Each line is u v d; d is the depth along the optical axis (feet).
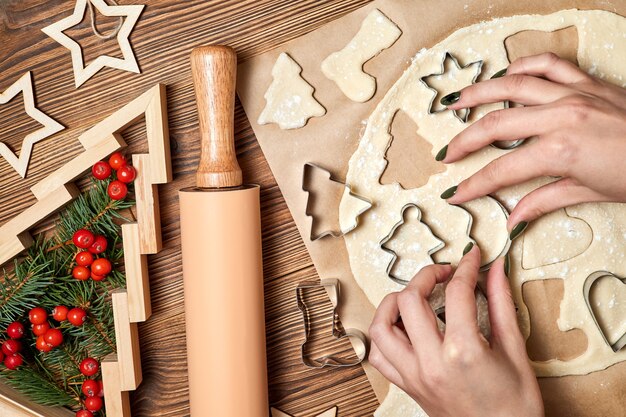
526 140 1.57
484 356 1.29
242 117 1.64
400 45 1.60
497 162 1.46
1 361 1.64
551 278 1.62
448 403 1.33
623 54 1.59
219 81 1.47
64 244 1.64
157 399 1.72
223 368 1.50
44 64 1.64
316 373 1.72
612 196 1.42
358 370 1.72
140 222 1.58
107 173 1.58
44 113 1.65
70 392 1.71
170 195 1.67
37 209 1.60
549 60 1.47
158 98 1.56
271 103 1.61
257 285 1.52
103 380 1.60
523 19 1.59
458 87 1.60
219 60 1.46
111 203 1.62
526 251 1.62
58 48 1.63
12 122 1.66
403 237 1.63
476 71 1.59
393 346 1.40
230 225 1.46
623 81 1.59
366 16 1.60
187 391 1.72
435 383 1.31
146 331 1.71
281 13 1.61
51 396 1.66
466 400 1.31
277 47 1.61
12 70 1.64
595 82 1.45
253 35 1.62
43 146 1.66
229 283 1.48
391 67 1.61
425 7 1.59
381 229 1.63
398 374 1.45
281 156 1.63
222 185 1.49
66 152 1.67
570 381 1.63
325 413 1.72
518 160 1.42
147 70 1.63
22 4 1.62
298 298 1.68
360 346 1.65
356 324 1.66
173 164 1.66
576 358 1.63
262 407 1.55
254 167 1.66
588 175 1.38
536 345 1.64
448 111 1.60
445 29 1.60
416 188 1.62
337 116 1.62
